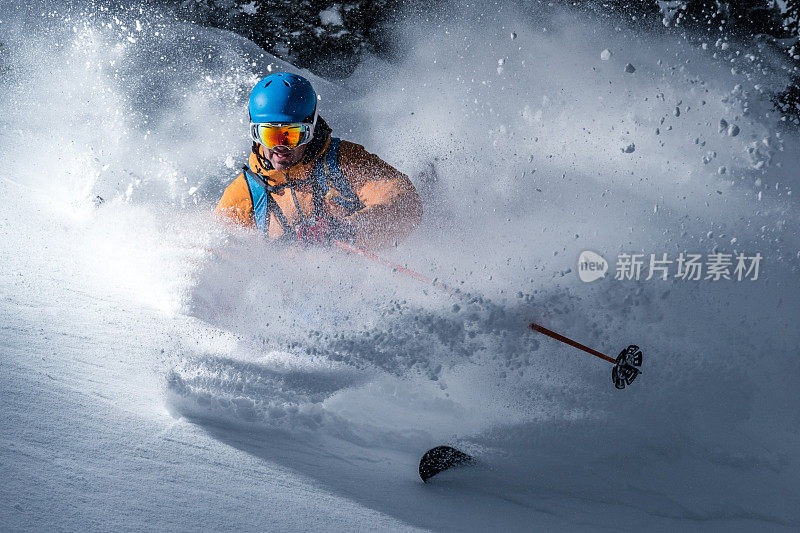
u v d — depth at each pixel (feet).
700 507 29.35
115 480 22.59
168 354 36.81
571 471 31.37
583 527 26.71
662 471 32.19
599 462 32.50
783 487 31.73
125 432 26.32
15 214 60.29
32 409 25.50
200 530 21.11
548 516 27.22
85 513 20.24
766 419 38.14
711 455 34.12
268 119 47.16
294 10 166.91
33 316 37.83
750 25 156.04
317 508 24.31
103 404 28.32
